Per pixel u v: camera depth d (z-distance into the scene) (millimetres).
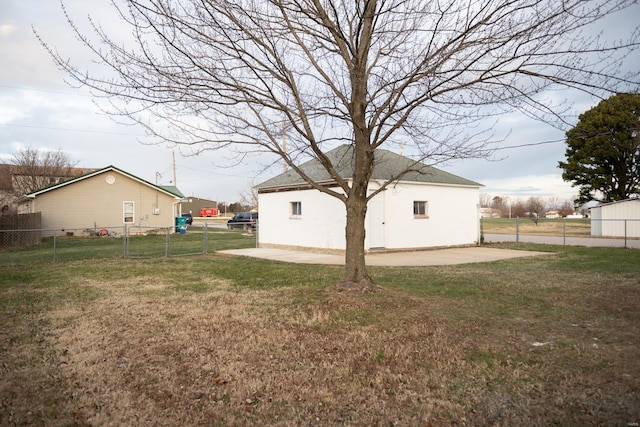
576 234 27344
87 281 8977
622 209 25000
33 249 17734
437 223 17188
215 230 33812
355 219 7004
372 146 6512
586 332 5012
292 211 17562
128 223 27359
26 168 36031
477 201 18859
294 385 3637
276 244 18188
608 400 3252
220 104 5984
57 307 6504
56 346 4664
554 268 10633
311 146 6379
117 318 5828
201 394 3480
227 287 8172
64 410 3186
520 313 5902
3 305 6637
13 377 3797
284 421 3041
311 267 11219
